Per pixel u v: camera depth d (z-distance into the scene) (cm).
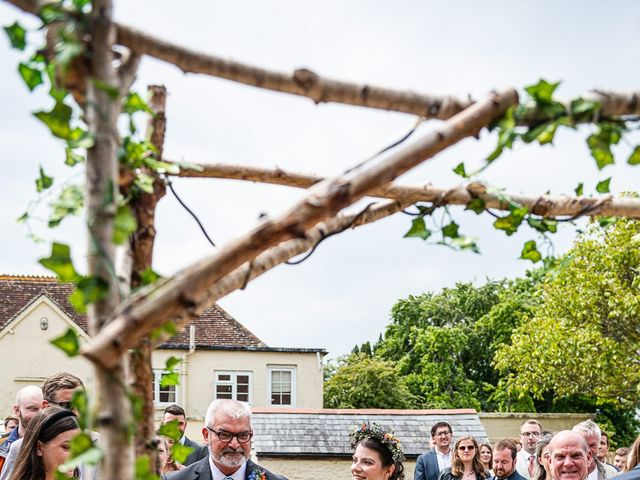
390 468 547
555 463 536
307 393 2856
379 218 233
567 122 191
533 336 2564
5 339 2673
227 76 191
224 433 524
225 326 2988
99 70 173
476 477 877
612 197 239
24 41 181
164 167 201
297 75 194
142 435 198
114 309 170
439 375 4303
